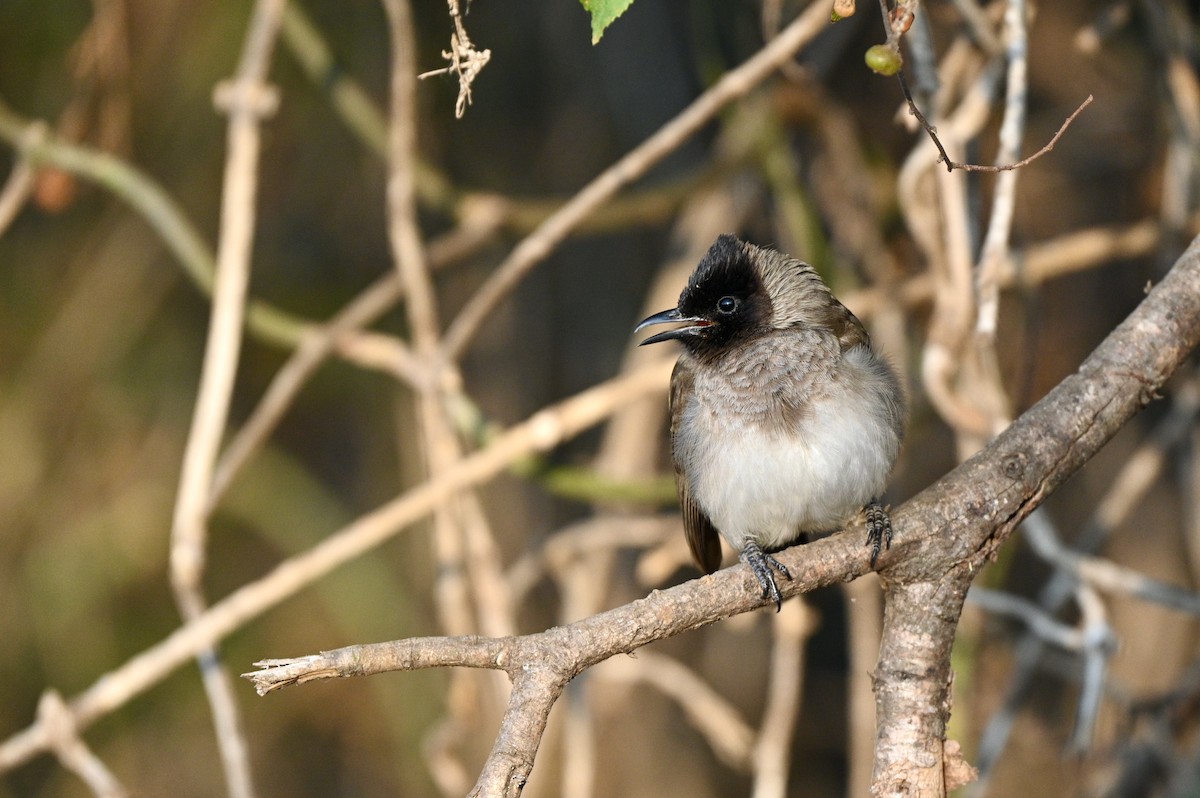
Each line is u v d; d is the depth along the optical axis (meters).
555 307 13.95
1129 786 9.71
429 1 12.52
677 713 13.54
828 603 14.46
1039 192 12.61
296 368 10.02
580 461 14.07
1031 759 12.05
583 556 11.41
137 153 12.41
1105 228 12.69
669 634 5.09
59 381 12.49
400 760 12.80
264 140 11.16
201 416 8.81
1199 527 10.52
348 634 12.75
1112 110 12.17
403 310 13.36
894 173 11.42
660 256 13.98
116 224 12.54
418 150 11.77
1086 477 13.07
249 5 12.07
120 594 12.46
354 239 13.21
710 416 7.55
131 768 12.15
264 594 8.52
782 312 7.73
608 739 13.06
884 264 10.74
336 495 13.66
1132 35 11.65
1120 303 12.54
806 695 14.23
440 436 9.80
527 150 13.42
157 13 11.95
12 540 12.30
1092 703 8.16
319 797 12.99
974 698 10.82
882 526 5.35
